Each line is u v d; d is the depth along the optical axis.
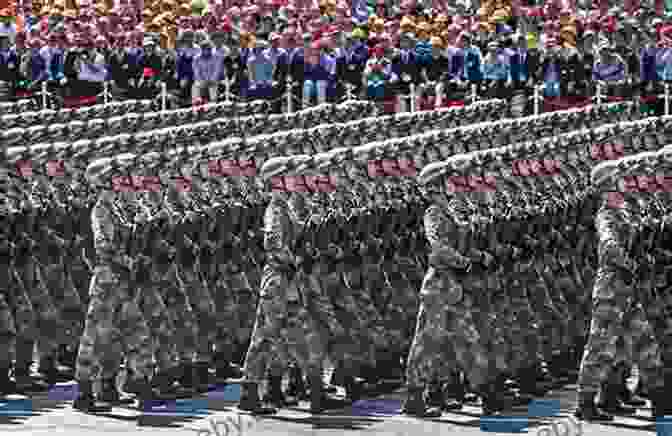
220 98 77.75
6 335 44.97
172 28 77.94
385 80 76.81
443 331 42.78
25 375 46.12
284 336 42.97
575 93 77.19
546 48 77.19
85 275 47.97
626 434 41.03
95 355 43.47
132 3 79.00
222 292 46.91
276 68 76.81
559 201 46.91
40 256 46.62
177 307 45.22
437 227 42.66
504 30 78.44
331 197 44.19
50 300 46.34
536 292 46.16
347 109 57.56
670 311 43.31
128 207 43.81
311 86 76.75
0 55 77.75
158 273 44.81
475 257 43.22
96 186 43.56
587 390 42.28
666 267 43.31
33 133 50.56
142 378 43.22
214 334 46.72
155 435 40.97
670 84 76.56
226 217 46.72
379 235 45.66
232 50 77.38
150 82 77.75
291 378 44.62
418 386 42.97
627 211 42.47
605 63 76.69
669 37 76.44
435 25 77.88
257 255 47.84
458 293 42.69
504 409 43.81
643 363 42.31
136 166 44.12
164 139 50.16
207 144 48.06
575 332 47.84
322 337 44.03
